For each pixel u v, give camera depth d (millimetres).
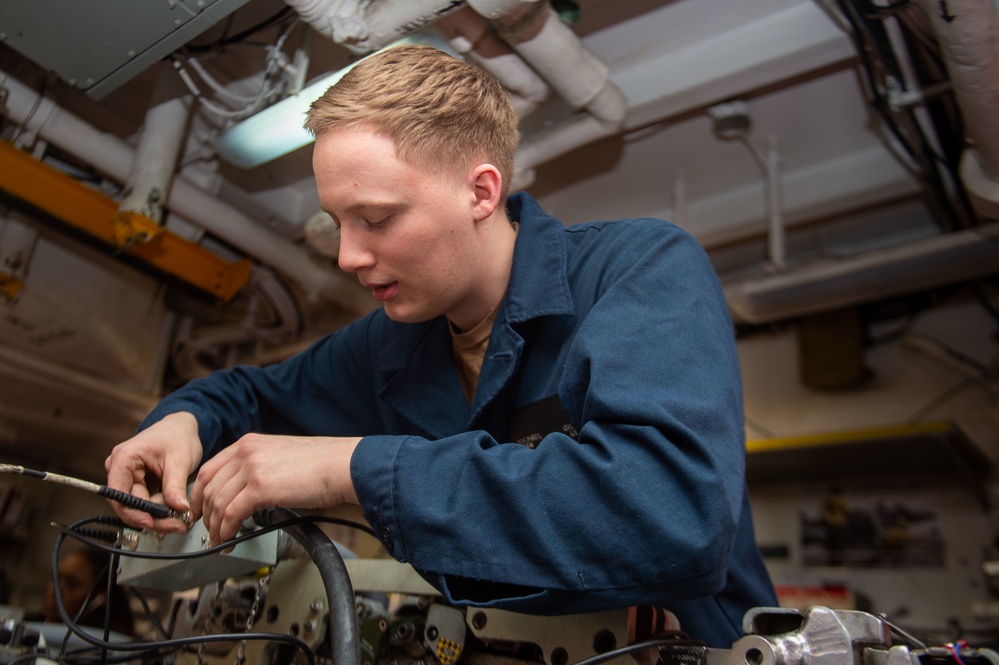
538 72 2891
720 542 653
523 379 979
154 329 4777
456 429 1046
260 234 3893
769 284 3867
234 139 3059
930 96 2621
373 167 857
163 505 953
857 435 3633
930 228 4184
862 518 4176
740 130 3424
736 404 768
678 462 678
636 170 4031
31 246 3783
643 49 3238
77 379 4641
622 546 664
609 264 944
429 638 946
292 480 776
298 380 1268
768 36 3020
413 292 937
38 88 3234
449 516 717
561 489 696
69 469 5840
